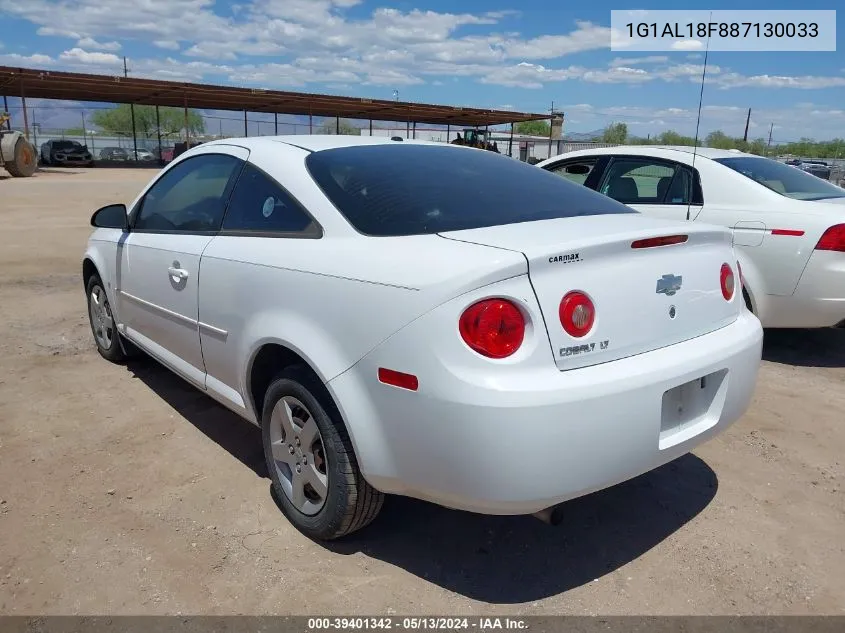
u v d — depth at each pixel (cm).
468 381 213
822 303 487
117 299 439
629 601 254
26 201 1711
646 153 599
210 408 417
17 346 529
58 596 250
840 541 293
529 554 281
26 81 3098
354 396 244
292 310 268
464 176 312
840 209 486
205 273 324
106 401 425
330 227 270
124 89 3409
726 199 535
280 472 298
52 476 333
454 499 229
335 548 281
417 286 224
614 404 225
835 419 420
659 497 327
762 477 347
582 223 266
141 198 420
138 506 309
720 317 282
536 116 4650
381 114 4575
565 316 223
